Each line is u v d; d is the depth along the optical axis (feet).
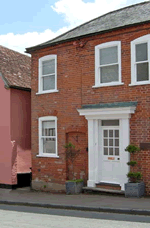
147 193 37.81
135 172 37.37
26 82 57.77
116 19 46.50
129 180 38.60
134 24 39.14
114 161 41.27
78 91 44.93
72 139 45.62
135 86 39.42
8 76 55.21
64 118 46.34
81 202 36.17
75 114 45.11
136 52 39.86
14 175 52.95
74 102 45.29
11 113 53.47
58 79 47.34
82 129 44.14
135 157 38.88
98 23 48.55
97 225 26.35
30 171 56.08
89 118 42.75
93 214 31.32
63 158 46.21
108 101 41.75
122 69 40.75
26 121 56.29
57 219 29.45
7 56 61.98
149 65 38.40
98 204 34.30
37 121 49.93
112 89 41.47
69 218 29.71
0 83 54.70
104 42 42.52
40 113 49.47
